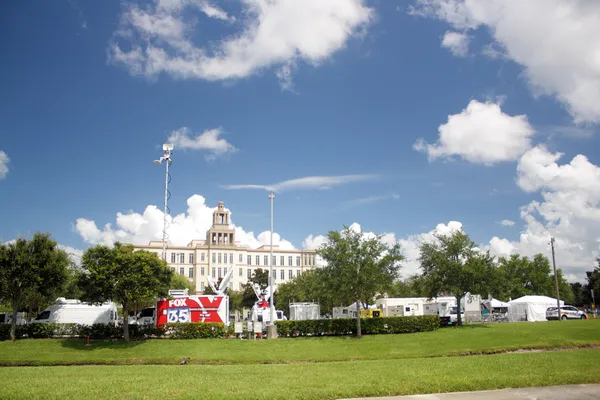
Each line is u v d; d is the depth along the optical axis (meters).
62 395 13.79
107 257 32.34
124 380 16.81
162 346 30.48
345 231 36.41
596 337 31.56
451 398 13.40
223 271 128.38
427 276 43.50
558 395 13.73
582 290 100.56
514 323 46.06
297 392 14.05
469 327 40.41
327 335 35.97
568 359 20.98
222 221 135.38
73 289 45.38
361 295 36.41
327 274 36.41
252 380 16.58
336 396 13.66
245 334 35.47
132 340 32.66
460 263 41.94
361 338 33.56
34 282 33.59
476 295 46.12
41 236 34.94
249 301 97.38
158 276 33.75
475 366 19.28
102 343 31.42
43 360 26.70
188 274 127.88
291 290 85.31
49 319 39.75
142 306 50.31
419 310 52.59
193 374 18.58
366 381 15.86
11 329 33.03
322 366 21.09
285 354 28.09
